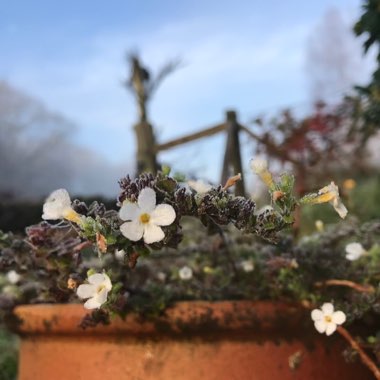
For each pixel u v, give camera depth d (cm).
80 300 24
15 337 48
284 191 19
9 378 43
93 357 23
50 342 24
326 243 28
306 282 24
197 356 23
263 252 27
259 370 23
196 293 25
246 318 23
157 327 23
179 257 29
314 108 49
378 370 23
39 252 23
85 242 23
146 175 20
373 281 26
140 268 28
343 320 22
